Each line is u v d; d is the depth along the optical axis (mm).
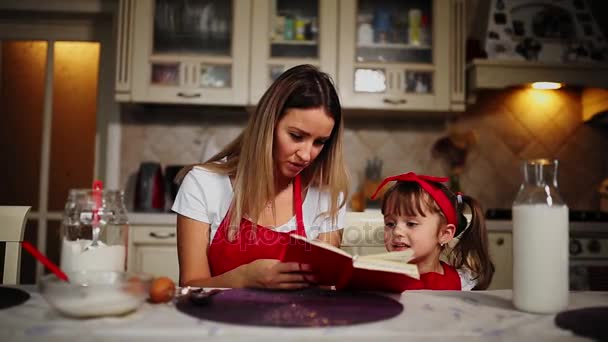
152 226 2172
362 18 2500
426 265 1332
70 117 2672
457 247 1457
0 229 1120
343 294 828
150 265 2164
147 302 743
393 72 2455
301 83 1049
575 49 2529
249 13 2410
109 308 639
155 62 2379
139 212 2297
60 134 2664
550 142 2783
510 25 2549
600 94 2664
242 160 1151
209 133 2670
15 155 2652
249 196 1141
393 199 1334
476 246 1445
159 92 2365
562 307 706
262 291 832
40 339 559
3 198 2633
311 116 1027
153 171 2375
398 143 2730
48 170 2648
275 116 1087
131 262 2160
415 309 730
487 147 2752
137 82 2354
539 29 2555
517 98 2781
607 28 2779
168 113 2658
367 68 2455
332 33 2436
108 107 2666
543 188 733
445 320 665
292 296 797
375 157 2717
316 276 846
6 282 1098
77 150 2658
